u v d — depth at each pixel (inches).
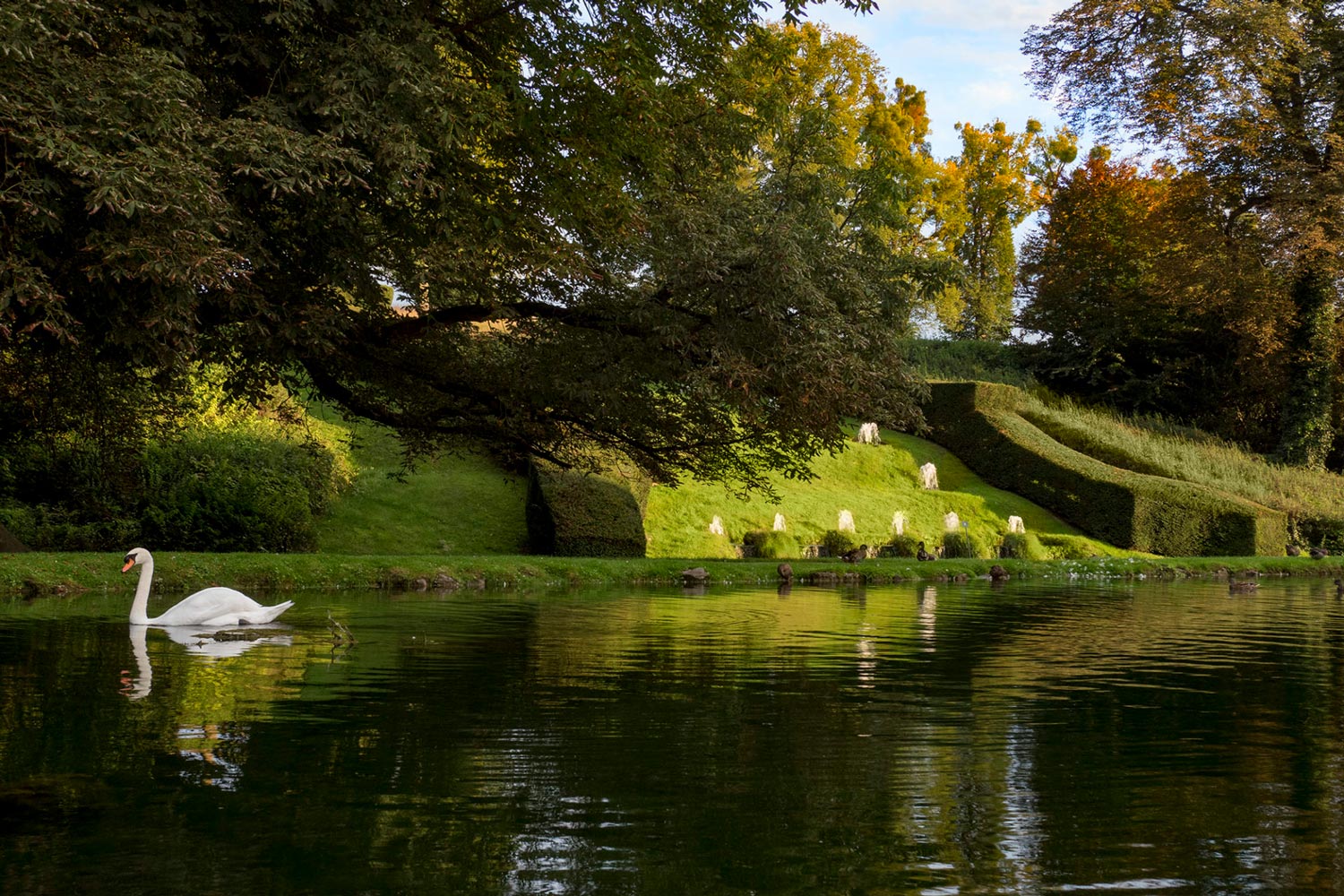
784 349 516.4
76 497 783.1
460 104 422.3
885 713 251.6
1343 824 165.8
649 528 1045.2
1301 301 1606.8
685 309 547.5
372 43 394.3
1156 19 1498.5
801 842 152.7
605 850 147.5
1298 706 272.1
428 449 690.2
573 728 226.1
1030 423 1475.1
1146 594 711.7
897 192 818.2
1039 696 282.0
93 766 186.7
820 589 696.4
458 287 520.1
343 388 623.2
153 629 388.5
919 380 608.1
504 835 153.4
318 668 303.9
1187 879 140.0
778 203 655.1
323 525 917.2
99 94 318.3
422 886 132.9
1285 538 1294.3
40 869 136.7
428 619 446.9
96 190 296.8
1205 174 1566.2
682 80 566.6
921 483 1337.4
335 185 401.4
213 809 163.0
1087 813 170.2
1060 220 1947.6
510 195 488.1
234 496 818.8
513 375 613.6
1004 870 142.5
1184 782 191.0
